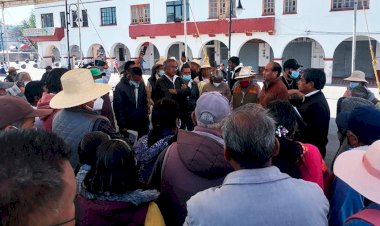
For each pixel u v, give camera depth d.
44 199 0.88
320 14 20.80
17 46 52.59
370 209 1.48
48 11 31.45
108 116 5.14
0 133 0.98
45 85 4.12
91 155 2.19
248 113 1.62
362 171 1.60
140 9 27.14
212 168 2.00
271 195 1.49
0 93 5.25
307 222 1.46
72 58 21.89
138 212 1.87
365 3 19.53
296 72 5.62
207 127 2.15
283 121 2.29
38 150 0.92
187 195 2.05
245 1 22.75
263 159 1.54
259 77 25.28
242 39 23.33
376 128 2.25
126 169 1.88
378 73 23.34
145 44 28.48
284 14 21.81
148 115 5.62
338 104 3.90
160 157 2.29
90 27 29.31
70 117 2.99
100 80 6.85
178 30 25.12
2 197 0.84
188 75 6.96
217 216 1.46
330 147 7.19
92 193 1.86
